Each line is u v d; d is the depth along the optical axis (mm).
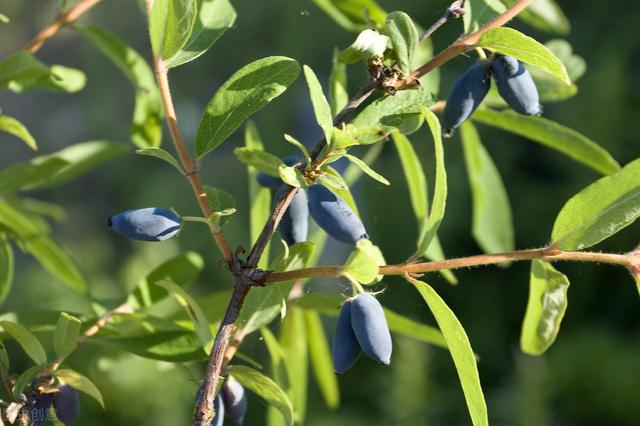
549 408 1317
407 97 461
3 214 570
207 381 446
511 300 1564
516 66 472
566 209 457
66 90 559
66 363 520
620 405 1355
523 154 1560
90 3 552
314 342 562
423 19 1458
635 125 1476
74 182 1857
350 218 460
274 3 1679
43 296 1386
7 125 520
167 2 454
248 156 456
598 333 1453
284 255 465
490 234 571
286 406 476
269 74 461
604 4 1543
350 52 457
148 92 562
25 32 1913
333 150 453
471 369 453
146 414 1062
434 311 455
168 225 451
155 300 533
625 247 1490
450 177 1537
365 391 1476
